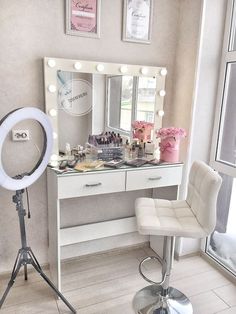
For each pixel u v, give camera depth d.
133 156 1.99
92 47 1.83
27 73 1.69
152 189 2.29
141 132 2.04
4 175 1.36
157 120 2.13
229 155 2.00
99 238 2.14
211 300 1.76
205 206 1.35
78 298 1.75
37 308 1.67
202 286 1.89
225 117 2.00
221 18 1.87
